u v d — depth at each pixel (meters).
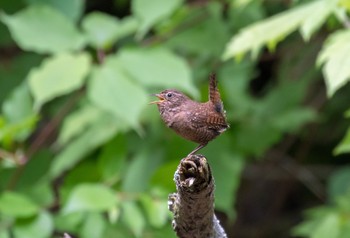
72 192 9.25
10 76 12.06
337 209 10.64
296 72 12.60
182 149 10.48
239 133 11.16
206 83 11.00
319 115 13.66
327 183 14.83
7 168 10.85
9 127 9.66
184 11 11.06
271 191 15.66
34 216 9.57
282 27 7.67
